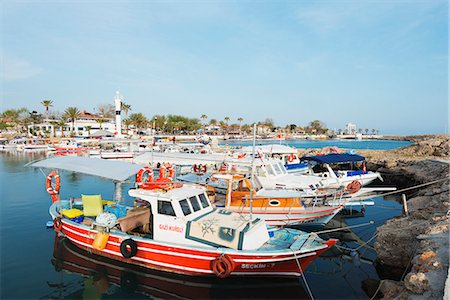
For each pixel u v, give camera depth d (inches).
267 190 566.3
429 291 247.4
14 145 2252.7
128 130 3398.1
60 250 463.5
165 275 390.6
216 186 608.7
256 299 354.3
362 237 569.0
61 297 346.3
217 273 353.1
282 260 357.4
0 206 719.1
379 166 1264.8
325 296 360.5
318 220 554.6
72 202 547.5
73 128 3120.1
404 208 542.9
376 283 389.1
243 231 363.3
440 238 339.3
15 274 394.0
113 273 401.7
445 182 764.0
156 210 404.8
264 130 4749.0
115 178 497.0
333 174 863.7
